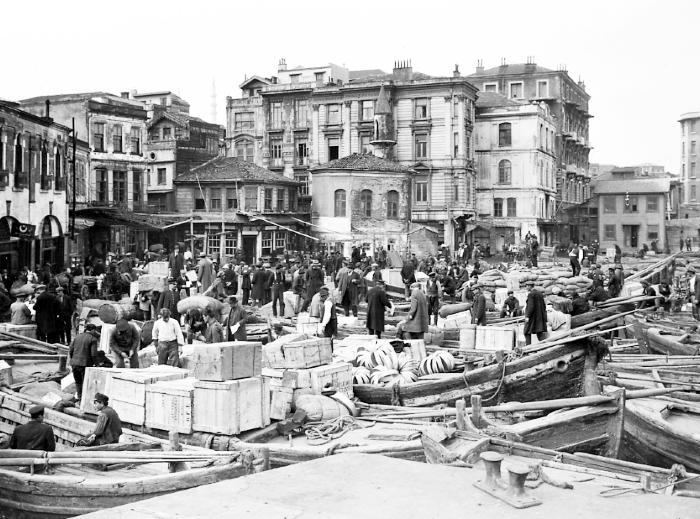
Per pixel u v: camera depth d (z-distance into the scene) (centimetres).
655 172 13338
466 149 8169
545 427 1343
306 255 5406
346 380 1664
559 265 5666
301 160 8712
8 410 1598
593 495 670
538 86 10212
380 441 1338
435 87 8031
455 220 7906
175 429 1390
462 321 2825
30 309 2823
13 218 3834
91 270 4322
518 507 624
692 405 1593
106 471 1260
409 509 620
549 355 1777
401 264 5300
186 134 7562
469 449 1062
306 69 9394
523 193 8644
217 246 6406
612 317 1861
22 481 1117
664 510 627
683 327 3045
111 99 6294
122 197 6375
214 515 606
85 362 1709
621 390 1442
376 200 6844
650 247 9206
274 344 1728
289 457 1227
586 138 11944
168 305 2562
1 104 3653
